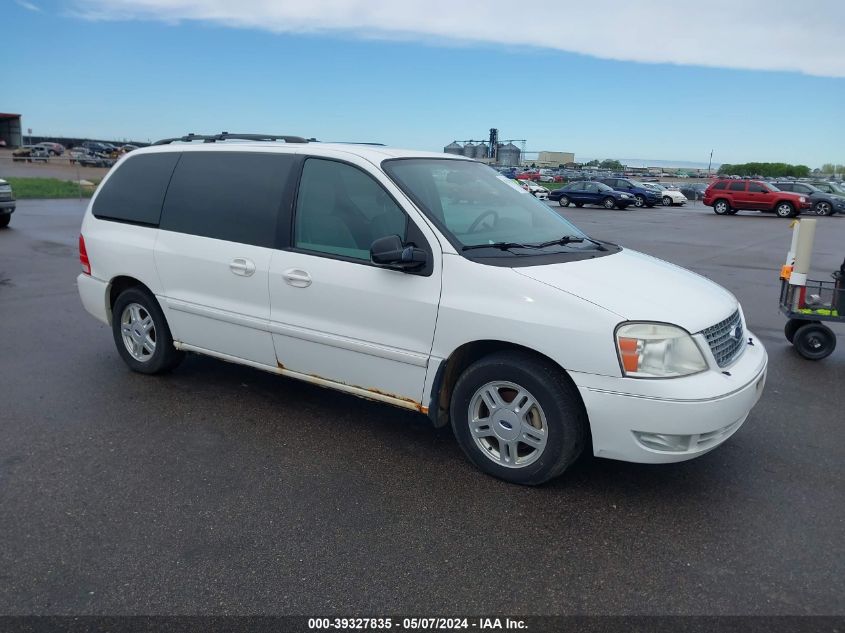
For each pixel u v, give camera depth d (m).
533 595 2.93
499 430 3.83
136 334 5.50
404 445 4.38
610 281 3.75
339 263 4.18
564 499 3.73
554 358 3.53
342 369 4.29
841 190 37.19
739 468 4.16
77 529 3.35
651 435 3.45
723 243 18.50
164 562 3.10
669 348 3.43
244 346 4.73
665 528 3.46
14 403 4.95
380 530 3.39
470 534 3.37
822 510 3.68
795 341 6.72
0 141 88.94
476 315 3.70
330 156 4.38
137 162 5.40
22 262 11.47
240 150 4.81
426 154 4.66
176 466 4.03
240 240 4.64
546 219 4.69
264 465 4.07
